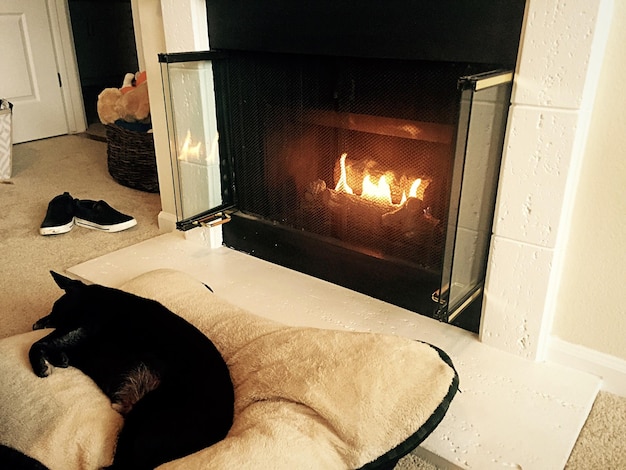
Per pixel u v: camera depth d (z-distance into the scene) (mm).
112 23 4574
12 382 1232
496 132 1310
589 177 1281
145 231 2309
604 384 1394
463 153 1210
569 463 1194
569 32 1160
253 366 1249
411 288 1633
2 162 2848
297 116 1690
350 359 1192
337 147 1657
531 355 1437
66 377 1254
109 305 1339
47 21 3416
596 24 1131
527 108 1254
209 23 1767
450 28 1314
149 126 2627
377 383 1136
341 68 1543
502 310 1438
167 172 2186
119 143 2723
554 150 1250
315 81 1609
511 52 1253
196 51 1775
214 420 1109
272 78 1700
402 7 1363
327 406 1103
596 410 1335
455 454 1174
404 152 1536
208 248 2066
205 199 1917
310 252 1825
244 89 1784
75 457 1117
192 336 1263
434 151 1482
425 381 1151
